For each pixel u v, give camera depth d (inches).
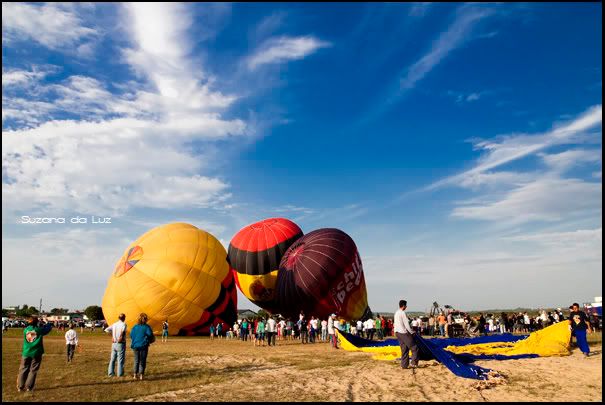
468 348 577.6
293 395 318.7
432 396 309.1
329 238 1147.3
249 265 1344.7
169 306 1193.4
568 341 514.0
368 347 716.7
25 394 323.0
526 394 309.7
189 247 1266.0
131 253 1251.2
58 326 2498.8
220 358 578.6
